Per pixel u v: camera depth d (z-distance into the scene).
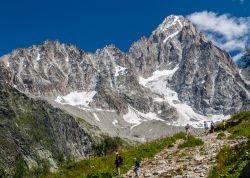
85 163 36.88
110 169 32.91
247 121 50.03
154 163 33.78
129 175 31.14
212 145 37.44
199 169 28.02
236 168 24.53
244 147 28.67
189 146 39.25
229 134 43.81
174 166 31.11
